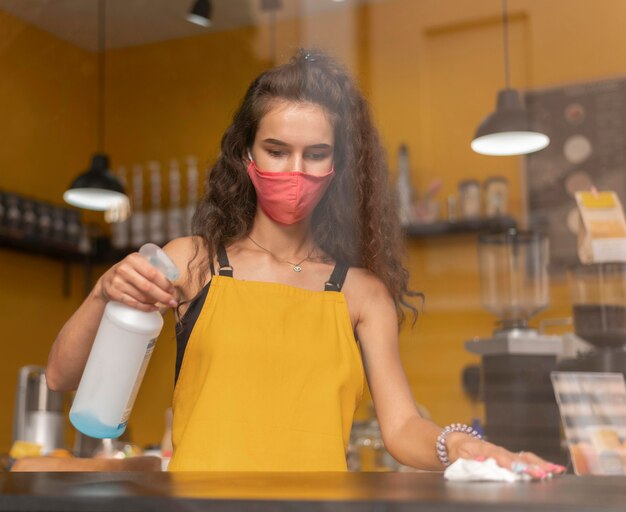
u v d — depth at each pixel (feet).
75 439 8.48
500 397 6.95
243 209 4.78
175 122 14.32
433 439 3.91
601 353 6.44
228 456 4.20
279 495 2.29
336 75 4.72
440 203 12.84
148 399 11.50
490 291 8.67
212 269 4.58
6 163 13.70
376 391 4.51
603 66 11.64
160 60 14.26
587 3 11.76
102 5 13.07
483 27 12.53
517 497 2.24
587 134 11.59
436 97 12.93
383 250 4.85
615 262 6.67
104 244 14.76
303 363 4.37
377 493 2.35
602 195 6.98
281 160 4.51
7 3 12.85
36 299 14.21
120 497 2.28
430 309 12.07
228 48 13.80
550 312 10.57
